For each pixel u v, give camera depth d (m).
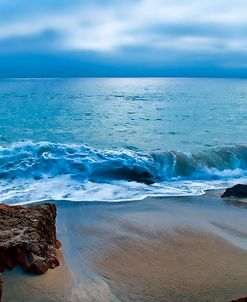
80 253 8.34
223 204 12.19
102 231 9.67
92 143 21.22
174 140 22.64
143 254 8.38
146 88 88.00
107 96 55.56
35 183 13.75
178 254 8.41
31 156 15.70
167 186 14.37
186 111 36.62
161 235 9.45
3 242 7.01
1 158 15.21
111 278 7.29
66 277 7.13
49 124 26.77
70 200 12.14
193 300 6.62
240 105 42.91
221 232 9.79
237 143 21.95
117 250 8.56
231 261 8.13
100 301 6.52
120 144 21.17
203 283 7.18
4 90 62.16
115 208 11.52
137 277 7.36
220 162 17.12
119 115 32.62
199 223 10.36
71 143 21.05
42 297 6.48
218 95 61.22
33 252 7.11
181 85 112.25
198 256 8.34
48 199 12.17
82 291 6.78
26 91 60.44
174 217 10.79
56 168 15.01
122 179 14.80
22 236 7.25
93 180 14.47
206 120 30.69
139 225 10.11
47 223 8.08
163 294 6.80
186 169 16.47
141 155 16.58
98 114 32.78
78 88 79.69
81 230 9.72
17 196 12.34
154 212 11.22
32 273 6.95
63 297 6.53
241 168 17.17
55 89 70.50
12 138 21.88
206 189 14.04
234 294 6.83
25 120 28.06
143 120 30.06
